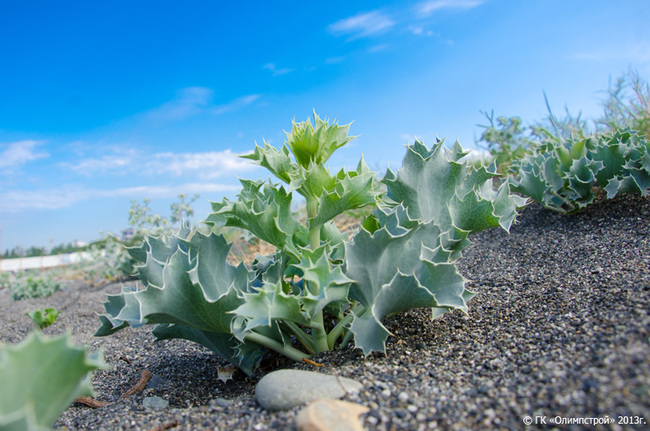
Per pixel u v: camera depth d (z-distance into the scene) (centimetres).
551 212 80
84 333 84
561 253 61
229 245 41
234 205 38
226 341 44
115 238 153
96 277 163
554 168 79
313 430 26
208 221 40
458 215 45
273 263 46
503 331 40
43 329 96
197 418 33
